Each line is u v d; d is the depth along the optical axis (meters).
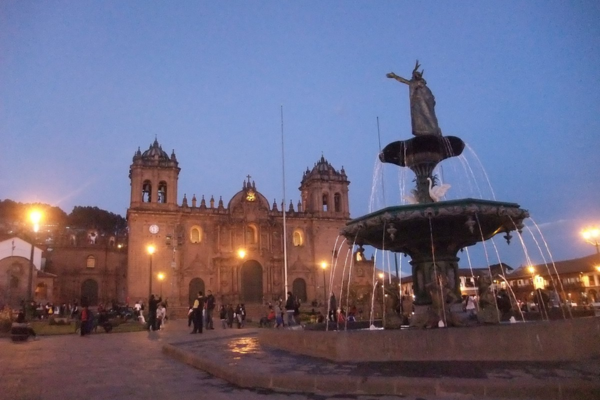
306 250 74.75
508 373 8.49
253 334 21.66
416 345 10.39
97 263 78.44
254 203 73.31
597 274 56.81
